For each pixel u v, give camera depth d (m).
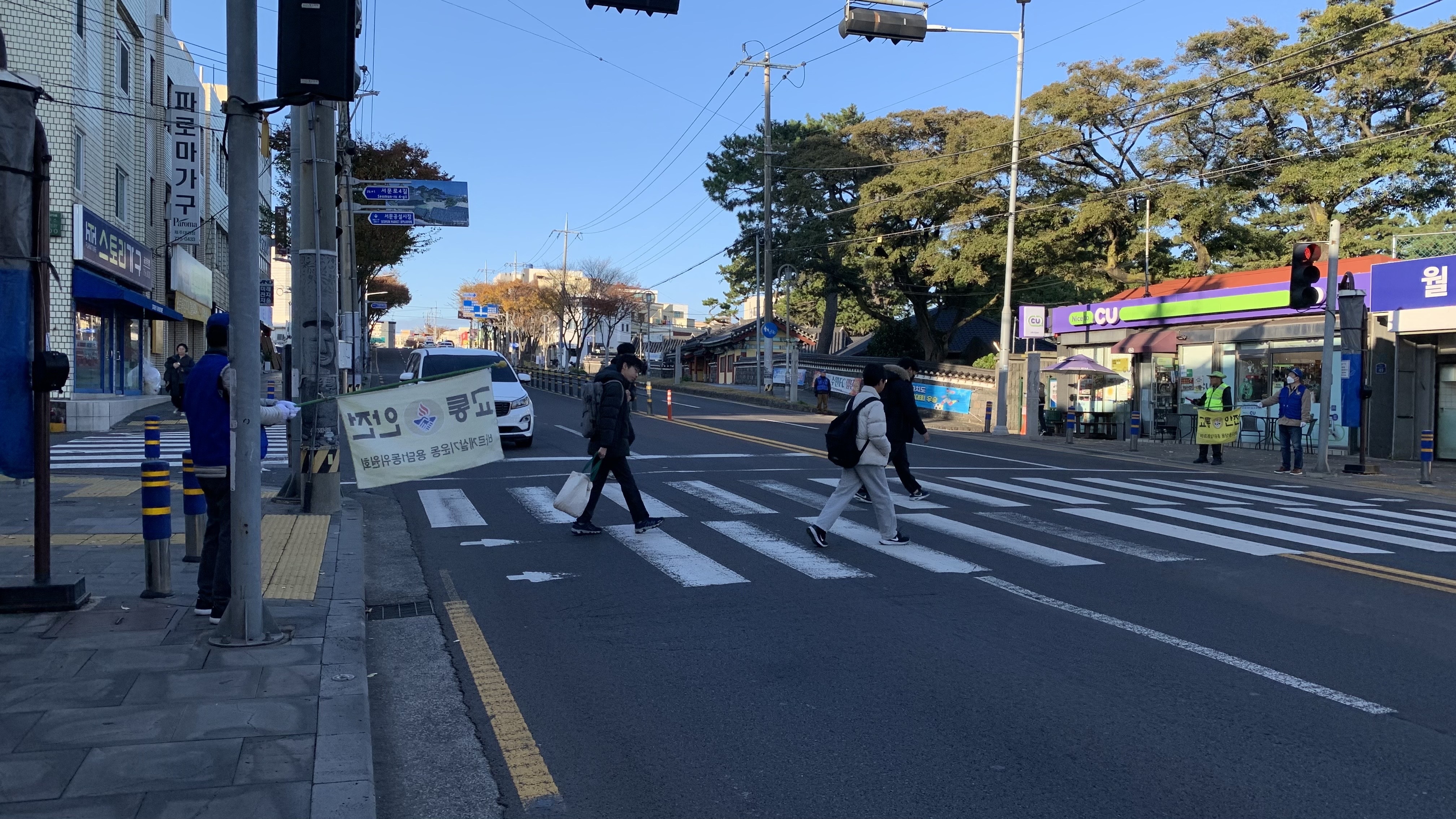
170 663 5.28
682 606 7.00
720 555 8.73
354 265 26.53
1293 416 17.55
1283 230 32.31
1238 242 32.81
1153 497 13.20
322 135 10.37
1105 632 6.42
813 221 42.75
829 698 5.18
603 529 10.01
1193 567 8.41
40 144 6.08
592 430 9.55
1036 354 26.00
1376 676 5.54
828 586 7.59
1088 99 31.95
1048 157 34.62
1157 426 25.53
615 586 7.59
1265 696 5.22
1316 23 29.09
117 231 23.61
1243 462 19.55
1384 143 27.61
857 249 42.31
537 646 6.07
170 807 3.64
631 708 5.04
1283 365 22.42
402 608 6.96
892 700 5.15
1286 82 28.89
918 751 4.50
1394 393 20.58
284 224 30.89
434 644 6.14
